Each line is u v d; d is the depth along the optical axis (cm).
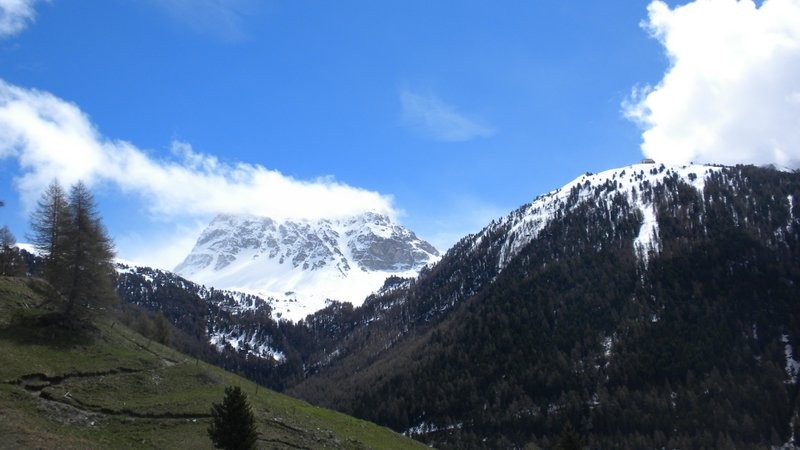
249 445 5112
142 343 8775
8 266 10488
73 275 7844
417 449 9012
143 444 5631
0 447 4384
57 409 5694
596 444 17462
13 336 6881
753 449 16038
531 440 18138
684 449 16325
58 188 8631
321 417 8819
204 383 7619
